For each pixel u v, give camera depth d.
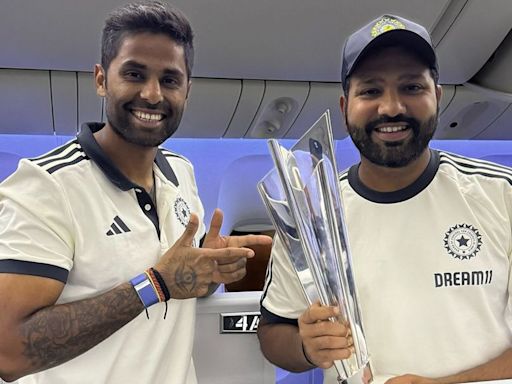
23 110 1.92
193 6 1.53
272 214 0.75
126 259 0.99
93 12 1.49
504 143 3.01
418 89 1.01
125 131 0.99
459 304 1.03
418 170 1.08
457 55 1.91
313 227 0.73
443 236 1.05
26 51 1.61
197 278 0.93
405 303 1.03
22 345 0.86
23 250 0.88
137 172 1.08
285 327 1.11
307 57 1.77
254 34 1.65
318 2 1.57
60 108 1.93
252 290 1.59
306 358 1.02
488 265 1.03
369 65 1.01
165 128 1.00
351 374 0.82
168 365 1.07
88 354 0.99
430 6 1.63
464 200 1.06
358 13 1.61
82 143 1.03
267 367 1.33
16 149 2.40
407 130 1.01
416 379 0.95
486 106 2.37
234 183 2.72
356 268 1.06
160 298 0.92
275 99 2.05
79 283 0.96
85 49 1.61
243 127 2.23
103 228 0.97
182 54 0.99
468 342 1.01
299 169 0.72
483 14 1.74
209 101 2.00
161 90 0.97
